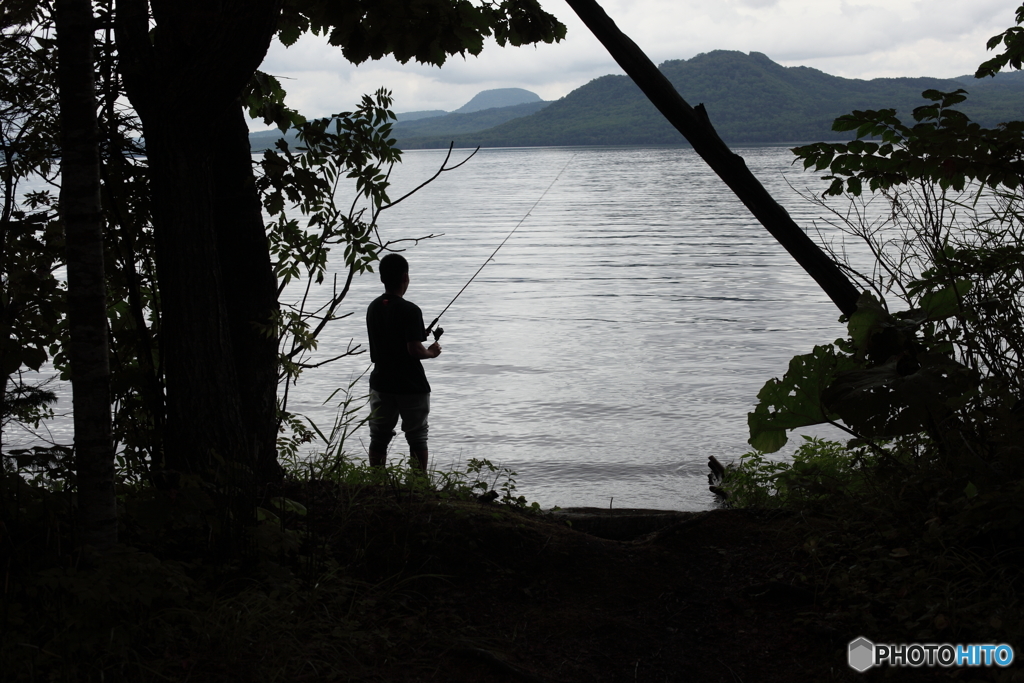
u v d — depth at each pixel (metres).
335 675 2.85
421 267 26.91
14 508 3.29
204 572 3.30
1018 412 3.97
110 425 3.05
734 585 3.73
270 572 3.36
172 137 3.57
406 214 52.81
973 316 4.29
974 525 3.55
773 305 18.53
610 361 13.13
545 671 3.12
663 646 3.31
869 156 4.48
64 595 2.87
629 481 7.66
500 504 5.04
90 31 2.92
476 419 9.90
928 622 3.13
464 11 4.93
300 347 4.30
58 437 8.05
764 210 4.43
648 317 17.22
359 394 10.77
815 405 4.46
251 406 4.16
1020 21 5.60
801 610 3.44
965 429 4.04
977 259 4.38
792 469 5.14
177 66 3.58
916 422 3.72
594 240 36.16
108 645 2.70
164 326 3.76
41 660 2.59
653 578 3.83
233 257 4.08
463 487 5.29
